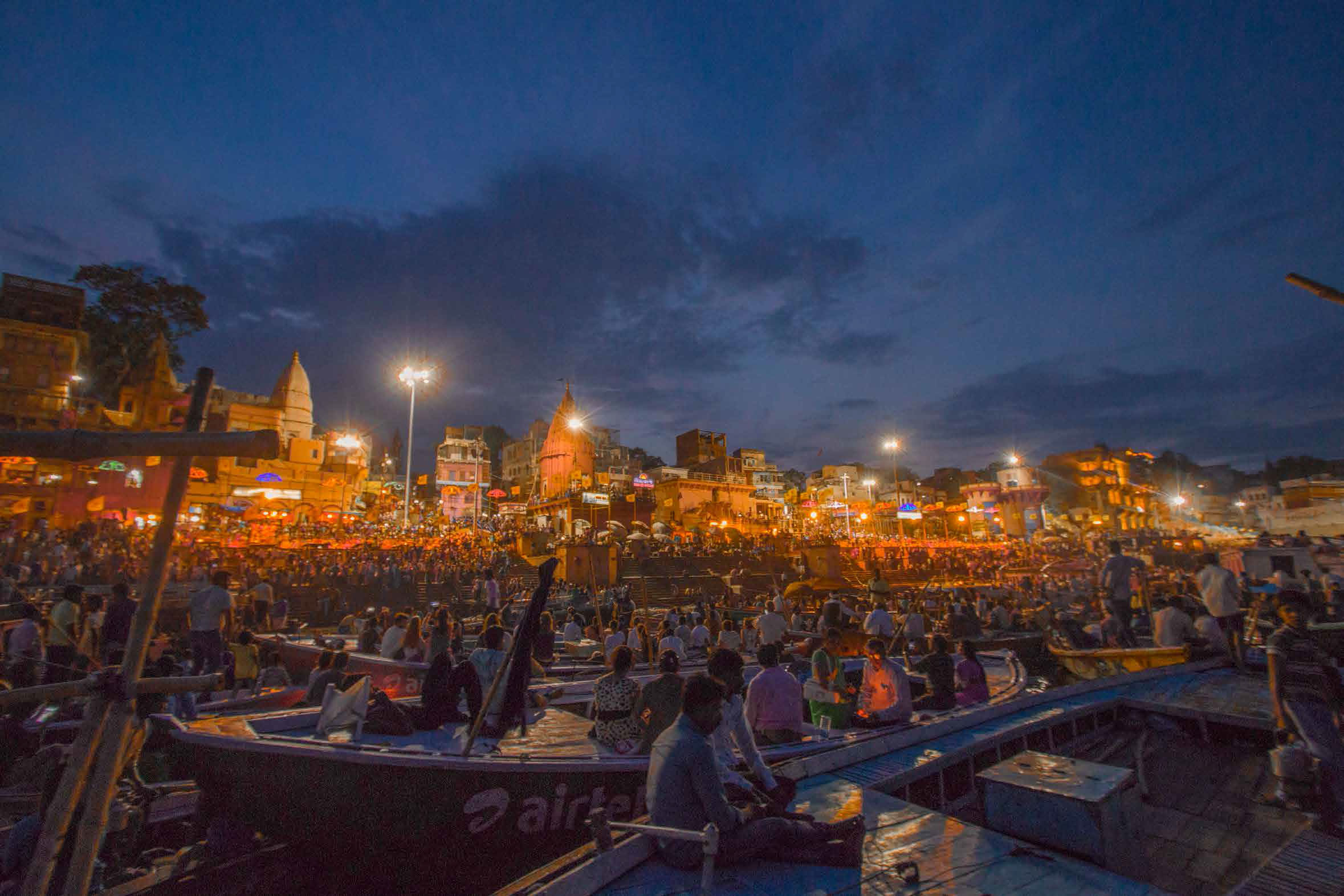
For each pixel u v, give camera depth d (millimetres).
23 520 22922
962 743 6270
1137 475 100750
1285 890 3910
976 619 18719
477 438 80938
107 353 36812
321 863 5953
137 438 2363
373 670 13617
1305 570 24328
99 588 21047
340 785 5469
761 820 3951
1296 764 5254
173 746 6434
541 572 6723
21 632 9273
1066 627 14695
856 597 30797
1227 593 9969
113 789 2441
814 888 3619
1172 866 4828
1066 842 4148
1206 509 106312
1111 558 13297
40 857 2270
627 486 77750
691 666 12664
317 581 29969
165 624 22859
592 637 18953
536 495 77750
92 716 2441
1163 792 6141
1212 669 9891
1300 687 5160
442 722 6895
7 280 31875
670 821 3867
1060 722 7234
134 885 5379
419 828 5324
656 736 6070
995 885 3633
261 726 6648
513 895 3666
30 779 7637
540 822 5629
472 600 31688
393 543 39281
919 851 4074
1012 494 82188
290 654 17203
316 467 49375
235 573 28641
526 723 6902
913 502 87750
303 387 64938
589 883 3594
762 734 6543
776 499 86000
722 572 45938
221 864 5820
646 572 43812
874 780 5336
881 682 7652
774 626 16078
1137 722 7902
